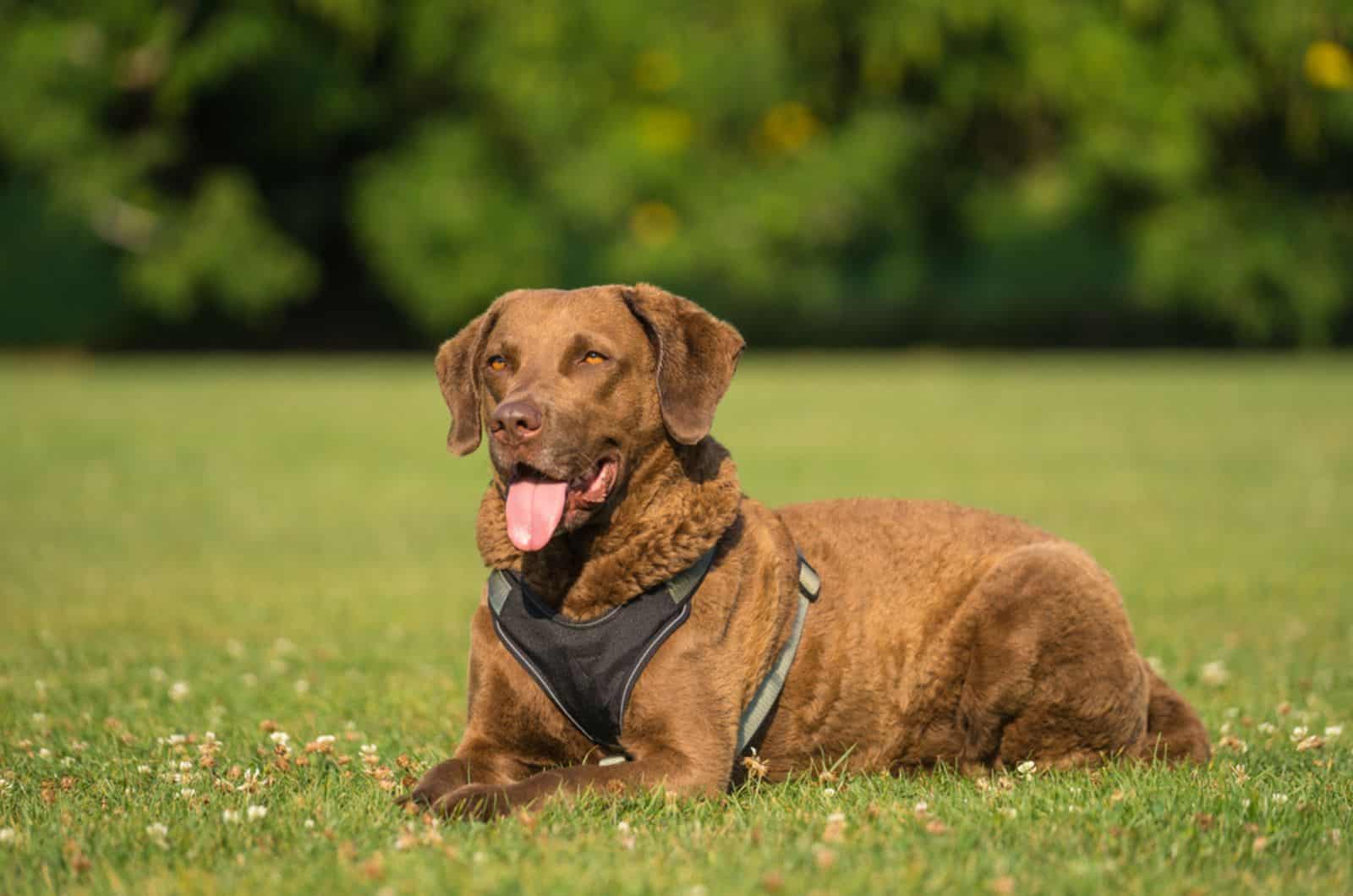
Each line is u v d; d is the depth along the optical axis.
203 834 4.37
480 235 37.62
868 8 38.12
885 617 5.61
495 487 5.27
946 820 4.66
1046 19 37.75
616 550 5.02
